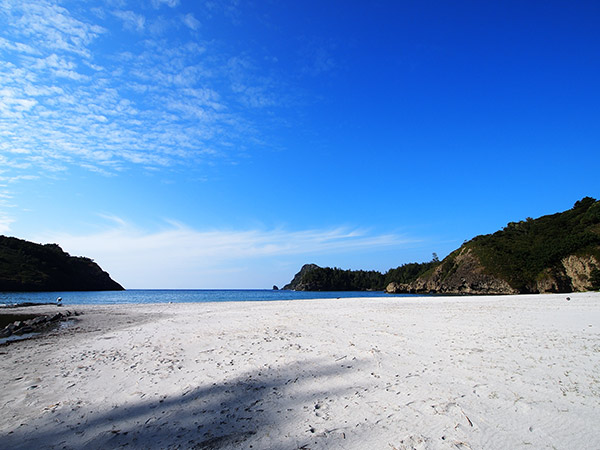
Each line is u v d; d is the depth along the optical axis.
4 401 5.43
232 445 3.76
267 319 15.01
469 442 3.62
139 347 9.59
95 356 8.67
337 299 32.16
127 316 20.30
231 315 17.77
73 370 7.30
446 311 16.44
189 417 4.59
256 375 6.35
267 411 4.70
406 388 5.35
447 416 4.27
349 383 5.73
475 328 10.66
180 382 6.10
